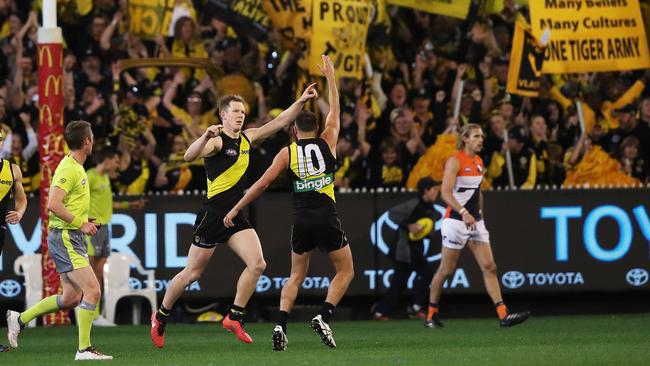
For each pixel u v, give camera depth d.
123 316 47.22
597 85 53.06
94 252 44.28
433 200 46.09
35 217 45.72
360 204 47.44
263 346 33.19
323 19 48.41
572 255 48.88
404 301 49.25
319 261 47.12
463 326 42.78
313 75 48.94
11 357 30.03
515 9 53.53
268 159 47.66
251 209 46.75
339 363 26.39
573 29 51.34
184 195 46.62
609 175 52.22
